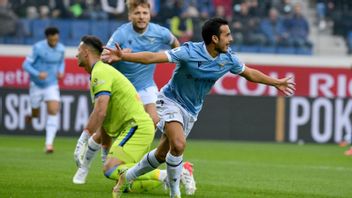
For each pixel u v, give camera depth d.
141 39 34.91
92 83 27.70
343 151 58.97
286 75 66.44
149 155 27.00
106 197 27.88
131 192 29.66
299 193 31.62
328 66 66.44
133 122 27.83
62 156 46.66
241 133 66.19
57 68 50.56
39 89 50.50
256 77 27.98
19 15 70.75
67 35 70.94
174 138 26.33
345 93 66.44
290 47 73.12
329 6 76.62
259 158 50.50
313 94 66.44
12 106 64.38
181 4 72.75
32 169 37.75
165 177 29.45
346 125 66.50
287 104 66.44
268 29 73.00
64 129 64.50
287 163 47.16
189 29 71.50
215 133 66.12
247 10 73.38
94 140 31.30
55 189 29.94
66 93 64.31
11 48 67.62
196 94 27.30
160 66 64.12
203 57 26.44
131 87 28.19
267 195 30.44
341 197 30.95
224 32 26.19
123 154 27.50
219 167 42.97
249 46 72.38
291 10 74.25
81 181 32.09
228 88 66.00
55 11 71.44
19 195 27.91
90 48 28.11
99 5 71.88
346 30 75.69
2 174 34.94
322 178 38.44
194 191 29.83
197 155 51.44
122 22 71.62
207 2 73.75
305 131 66.50
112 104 28.00
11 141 59.56
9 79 64.25
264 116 66.31
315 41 74.69
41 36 70.81
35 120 64.69
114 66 34.28
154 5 71.62
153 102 34.75
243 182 35.34
